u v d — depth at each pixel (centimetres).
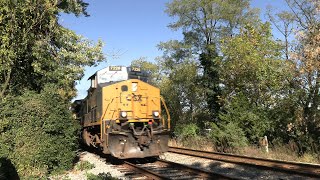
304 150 1658
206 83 2802
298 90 1814
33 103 1211
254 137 1850
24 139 1166
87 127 1927
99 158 1634
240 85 2214
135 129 1448
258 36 2183
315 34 1720
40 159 1177
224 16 3328
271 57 2077
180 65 3484
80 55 1719
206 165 1336
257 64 2039
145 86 1520
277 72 1952
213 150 1900
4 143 1134
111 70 1609
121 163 1442
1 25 1349
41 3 1438
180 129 2614
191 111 3366
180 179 1046
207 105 3081
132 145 1396
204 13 3478
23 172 1136
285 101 1866
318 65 1659
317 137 1692
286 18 2208
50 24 1511
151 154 1407
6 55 1335
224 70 2312
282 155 1523
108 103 1462
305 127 1767
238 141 1759
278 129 1888
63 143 1271
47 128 1220
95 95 1627
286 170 1095
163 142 1440
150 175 1092
